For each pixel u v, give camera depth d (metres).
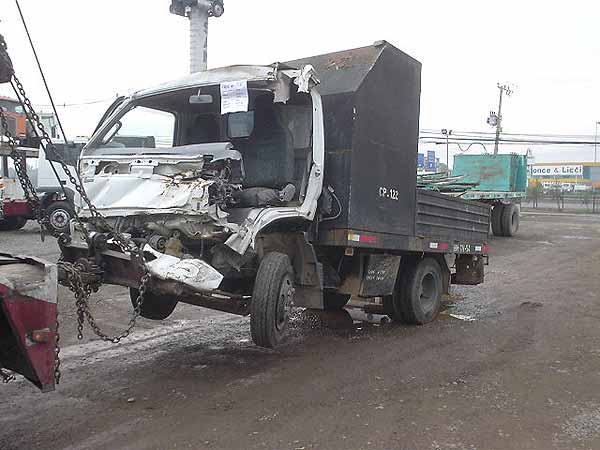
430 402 5.23
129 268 5.13
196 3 13.99
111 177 5.74
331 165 6.82
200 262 5.23
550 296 10.74
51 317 3.67
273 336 5.71
